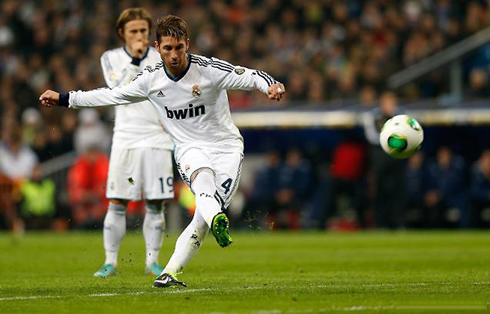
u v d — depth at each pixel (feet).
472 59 281.54
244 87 88.12
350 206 252.62
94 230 254.47
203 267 126.31
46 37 346.13
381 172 230.89
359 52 292.40
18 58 342.23
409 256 144.36
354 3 325.62
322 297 81.71
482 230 240.32
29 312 73.72
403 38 303.07
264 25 329.11
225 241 84.33
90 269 125.39
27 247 181.68
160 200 112.16
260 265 130.31
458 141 249.55
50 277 110.52
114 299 81.30
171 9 347.77
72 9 352.90
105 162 254.06
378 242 187.11
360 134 248.73
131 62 111.65
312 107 263.90
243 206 259.80
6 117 270.05
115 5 351.87
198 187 86.94
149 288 91.40
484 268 118.52
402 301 78.59
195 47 324.19
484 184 237.86
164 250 160.04
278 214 255.09
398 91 275.18
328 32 317.63
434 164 244.22
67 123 284.82
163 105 90.53
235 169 90.58
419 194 243.81
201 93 88.89
